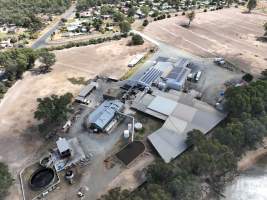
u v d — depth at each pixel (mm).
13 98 115562
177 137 89750
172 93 113375
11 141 92812
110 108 101938
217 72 133125
